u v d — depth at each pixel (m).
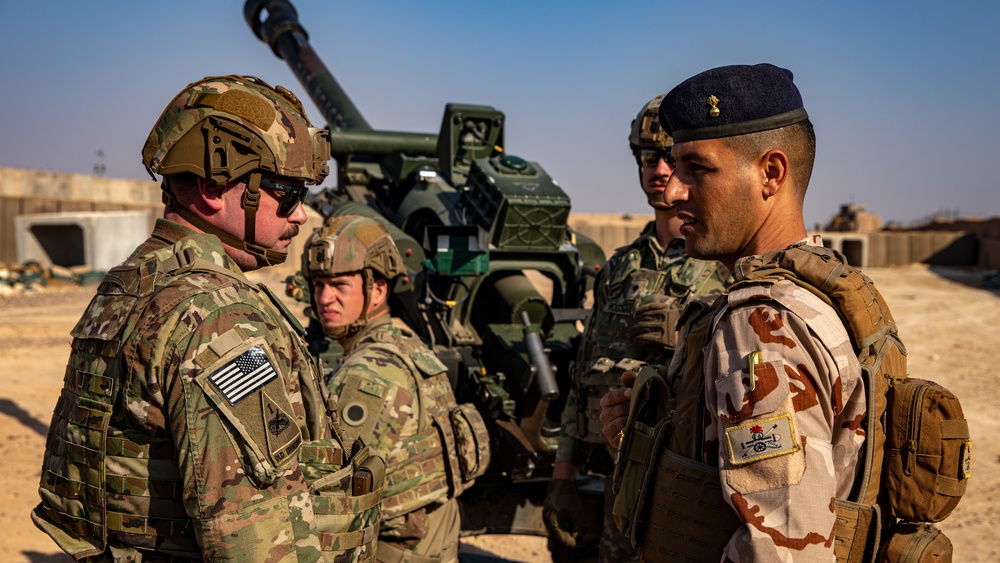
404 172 5.30
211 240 1.78
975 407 9.52
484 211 4.35
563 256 4.45
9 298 18.50
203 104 1.76
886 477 1.54
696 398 1.62
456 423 2.77
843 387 1.46
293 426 1.67
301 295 4.56
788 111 1.62
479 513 3.94
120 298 1.70
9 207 23.27
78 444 1.67
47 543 5.18
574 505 3.20
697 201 1.68
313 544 1.68
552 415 4.04
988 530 5.67
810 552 1.33
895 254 31.28
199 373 1.58
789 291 1.49
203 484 1.55
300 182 1.90
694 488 1.55
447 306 4.04
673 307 2.83
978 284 24.95
